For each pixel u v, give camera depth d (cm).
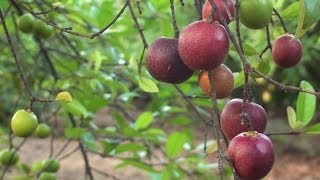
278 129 201
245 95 36
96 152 82
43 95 86
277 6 57
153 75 41
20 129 50
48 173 77
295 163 214
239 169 35
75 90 79
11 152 78
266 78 36
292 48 45
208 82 39
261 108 39
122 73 85
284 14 53
